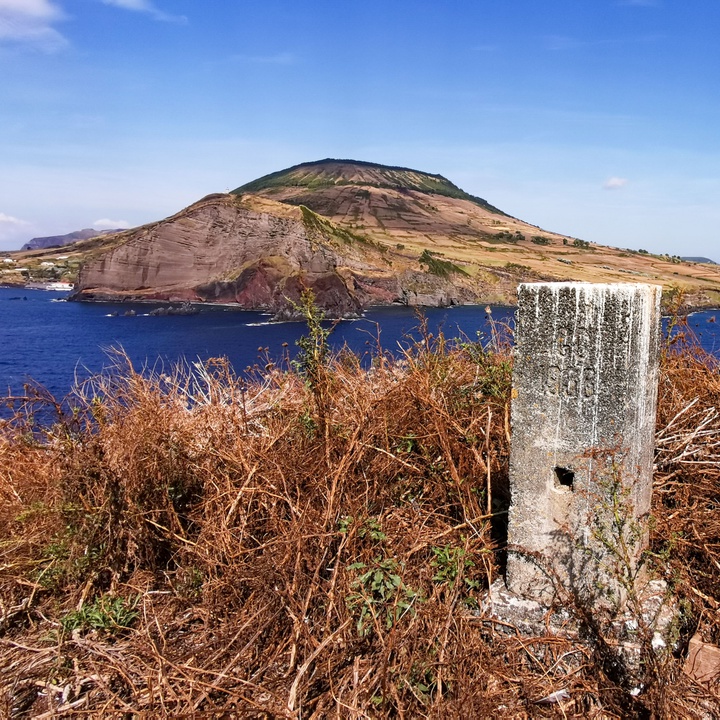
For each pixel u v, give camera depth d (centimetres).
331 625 337
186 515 444
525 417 337
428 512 432
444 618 329
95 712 293
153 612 373
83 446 440
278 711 274
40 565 424
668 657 291
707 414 472
